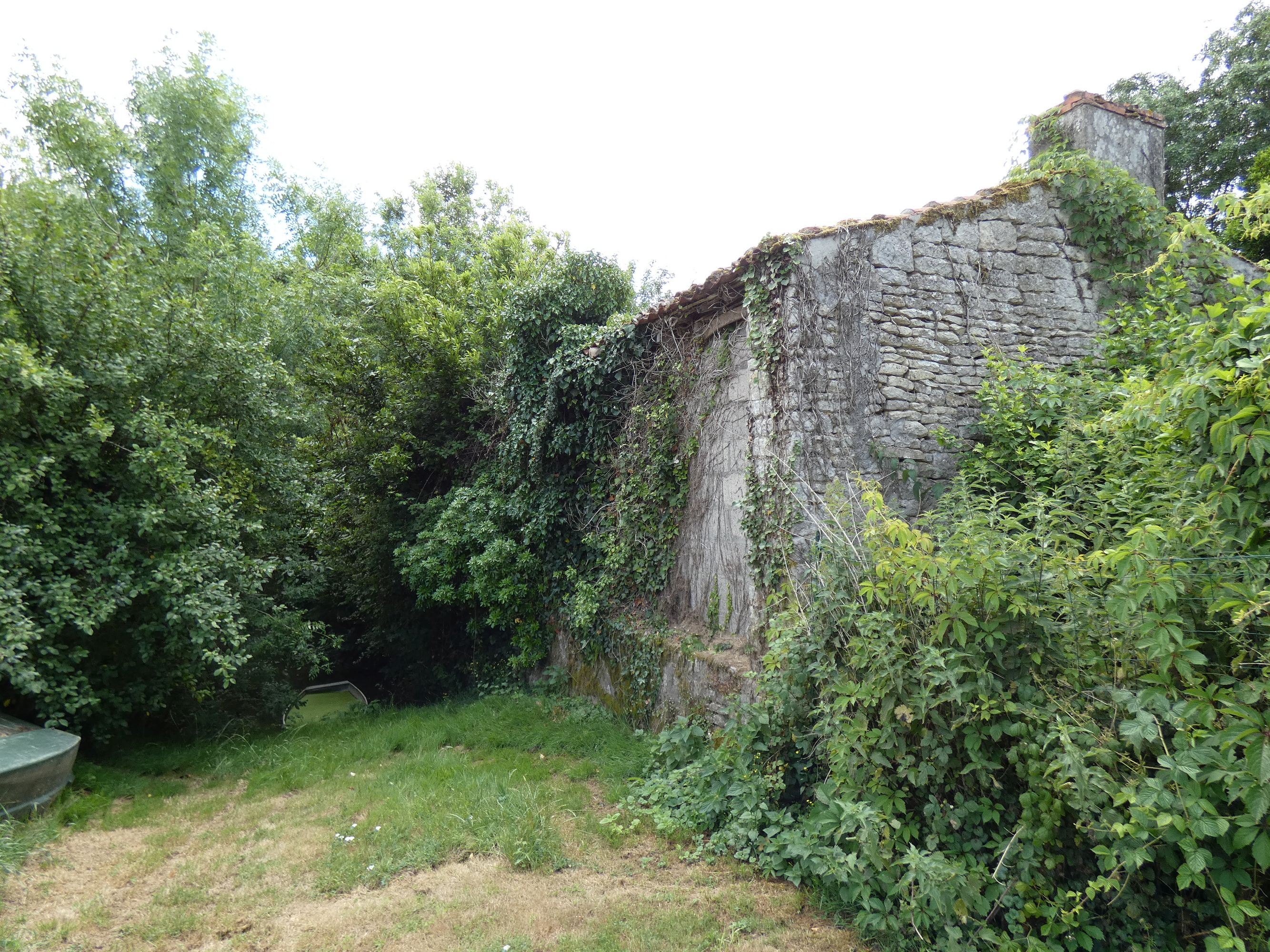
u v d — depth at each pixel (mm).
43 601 5527
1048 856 3066
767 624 5609
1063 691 3229
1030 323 6457
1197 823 2549
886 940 3383
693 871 4195
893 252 6105
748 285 6039
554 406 8844
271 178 17156
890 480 5766
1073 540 3682
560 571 9000
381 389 11672
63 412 5992
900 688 3402
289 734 7863
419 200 21062
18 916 3748
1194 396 2938
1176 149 14000
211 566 6703
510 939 3504
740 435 6445
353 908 3857
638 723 6984
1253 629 2814
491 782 5609
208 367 7578
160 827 5074
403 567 10688
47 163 10711
